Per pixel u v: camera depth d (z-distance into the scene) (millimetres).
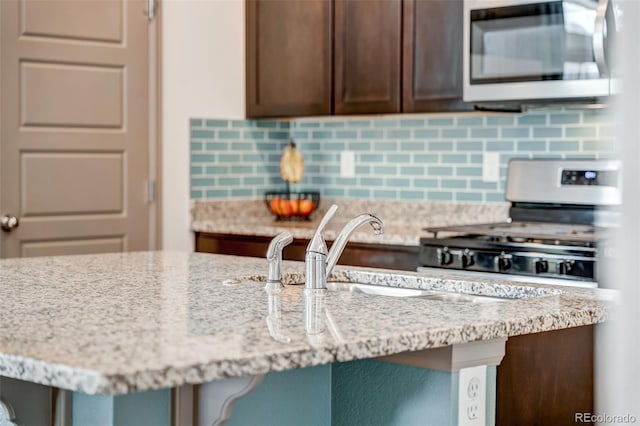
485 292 2250
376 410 1839
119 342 1364
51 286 2104
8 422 1868
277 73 4652
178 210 4613
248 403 1795
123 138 4418
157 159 4523
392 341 1423
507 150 4168
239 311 1704
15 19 4059
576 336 2160
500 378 2201
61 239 4238
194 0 4629
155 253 2971
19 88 4082
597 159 3852
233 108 4805
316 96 4473
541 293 2137
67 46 4219
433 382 1691
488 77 3705
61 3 4191
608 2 3271
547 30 3512
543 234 3439
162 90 4527
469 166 4309
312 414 1932
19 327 1515
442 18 3949
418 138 4504
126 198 4441
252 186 4906
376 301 1859
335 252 2049
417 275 2416
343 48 4340
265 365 1266
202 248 4637
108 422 1600
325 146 4918
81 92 4273
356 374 1900
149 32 4480
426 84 4020
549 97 3527
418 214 4516
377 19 4191
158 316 1640
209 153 4715
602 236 3346
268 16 4680
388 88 4160
